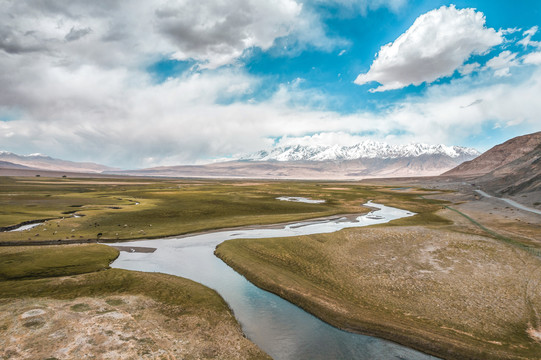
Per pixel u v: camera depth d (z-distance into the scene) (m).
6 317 23.70
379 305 28.09
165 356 19.72
